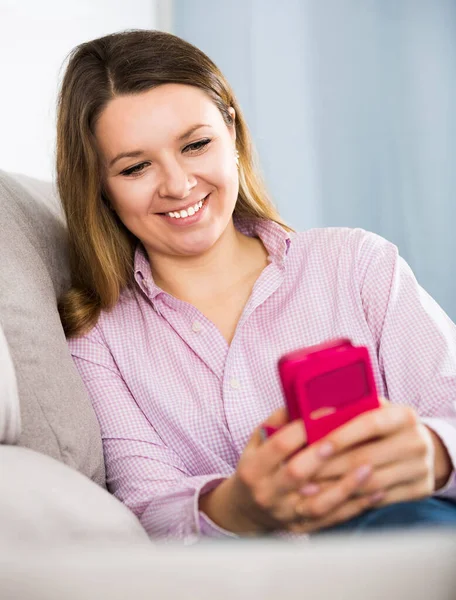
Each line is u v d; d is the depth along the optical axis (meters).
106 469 1.13
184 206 1.10
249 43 2.64
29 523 0.69
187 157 1.10
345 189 2.61
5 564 0.56
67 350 1.08
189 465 1.11
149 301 1.21
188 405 1.12
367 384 0.71
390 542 0.56
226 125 1.17
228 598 0.54
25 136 2.22
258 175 1.28
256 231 1.23
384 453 0.71
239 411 1.09
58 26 2.28
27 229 1.15
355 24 2.56
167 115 1.08
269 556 0.55
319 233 1.22
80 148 1.18
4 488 0.71
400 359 1.07
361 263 1.16
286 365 0.69
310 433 0.69
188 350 1.15
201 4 2.65
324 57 2.60
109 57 1.12
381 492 0.73
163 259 1.19
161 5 2.64
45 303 1.06
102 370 1.17
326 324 1.13
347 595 0.54
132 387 1.15
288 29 2.62
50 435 0.96
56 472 0.78
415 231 2.55
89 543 0.60
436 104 2.52
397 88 2.54
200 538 0.89
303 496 0.72
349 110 2.59
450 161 2.53
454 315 2.55
